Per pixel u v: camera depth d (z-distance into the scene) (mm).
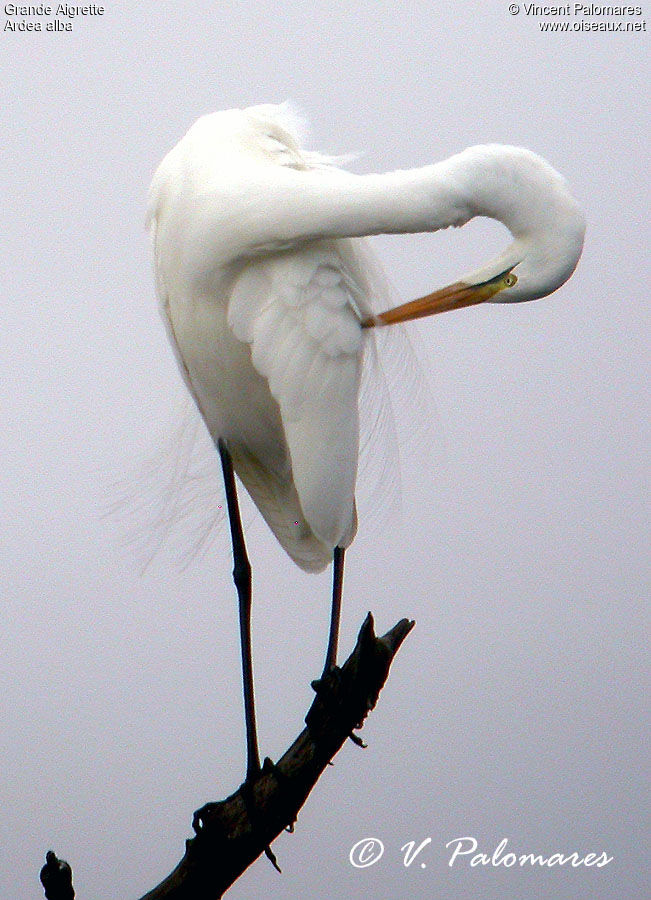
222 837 7258
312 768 7301
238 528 8391
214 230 7340
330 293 7438
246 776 8289
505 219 7395
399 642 7352
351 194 7168
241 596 8336
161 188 7922
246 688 8336
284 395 7465
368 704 7266
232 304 7488
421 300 7672
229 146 7695
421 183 7211
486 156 7270
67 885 6688
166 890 7289
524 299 7570
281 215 7195
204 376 8117
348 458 7598
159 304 8266
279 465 8430
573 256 7395
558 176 7391
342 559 7988
